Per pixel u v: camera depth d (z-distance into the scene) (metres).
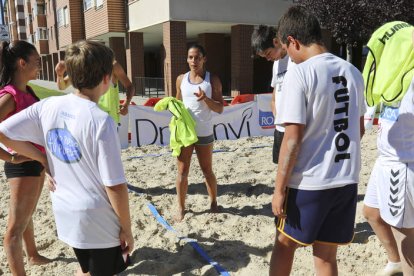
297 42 2.32
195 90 4.10
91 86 2.10
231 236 4.02
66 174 2.16
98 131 2.02
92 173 2.11
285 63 3.95
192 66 4.09
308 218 2.28
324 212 2.28
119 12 20.75
